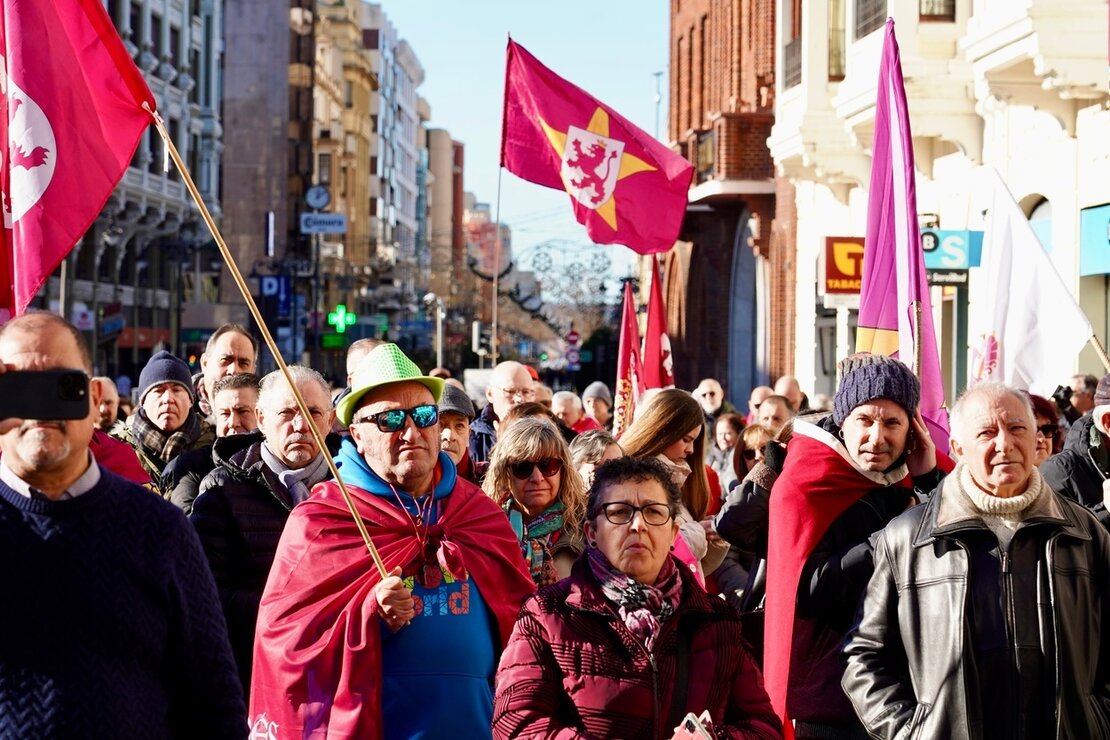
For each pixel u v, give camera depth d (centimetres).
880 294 891
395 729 584
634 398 1504
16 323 427
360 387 604
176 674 438
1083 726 527
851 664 564
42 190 682
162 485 855
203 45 6338
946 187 2044
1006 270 909
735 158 3334
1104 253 1628
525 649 489
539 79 1173
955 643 535
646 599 486
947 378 2067
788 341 2983
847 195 2498
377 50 12888
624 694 478
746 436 988
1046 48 1580
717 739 475
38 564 416
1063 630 528
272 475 698
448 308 9725
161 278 6116
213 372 957
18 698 411
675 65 4394
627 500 488
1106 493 647
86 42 685
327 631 587
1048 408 798
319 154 10319
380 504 605
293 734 583
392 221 13750
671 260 4400
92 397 430
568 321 10269
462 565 596
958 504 547
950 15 1945
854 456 655
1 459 428
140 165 5406
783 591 646
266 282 6481
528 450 755
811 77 2328
